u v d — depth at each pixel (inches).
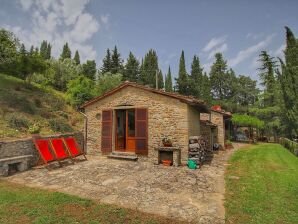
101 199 237.5
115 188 274.8
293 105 558.9
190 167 395.5
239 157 545.6
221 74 1889.8
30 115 627.5
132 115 506.9
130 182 301.3
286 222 188.4
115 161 453.1
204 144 504.4
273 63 1317.7
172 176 334.6
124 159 467.8
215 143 720.3
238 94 1943.9
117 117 526.0
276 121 1080.8
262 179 323.3
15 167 362.6
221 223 186.1
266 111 1177.4
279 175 348.5
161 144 442.3
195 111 512.4
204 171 374.0
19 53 933.8
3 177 324.5
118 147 514.9
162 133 443.8
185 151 420.8
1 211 199.5
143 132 460.8
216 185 293.1
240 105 1809.8
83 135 548.4
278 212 207.0
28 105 679.1
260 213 204.5
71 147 456.4
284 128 854.5
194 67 2036.2
